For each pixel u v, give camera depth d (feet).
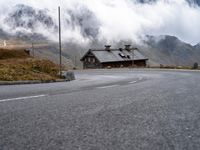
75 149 10.87
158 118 17.16
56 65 116.78
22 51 193.67
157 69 210.38
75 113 18.30
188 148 11.16
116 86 43.14
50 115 17.43
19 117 16.65
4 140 11.94
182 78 71.56
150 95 30.01
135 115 18.06
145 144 11.64
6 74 66.03
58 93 31.14
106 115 17.85
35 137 12.46
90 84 49.96
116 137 12.66
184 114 18.66
